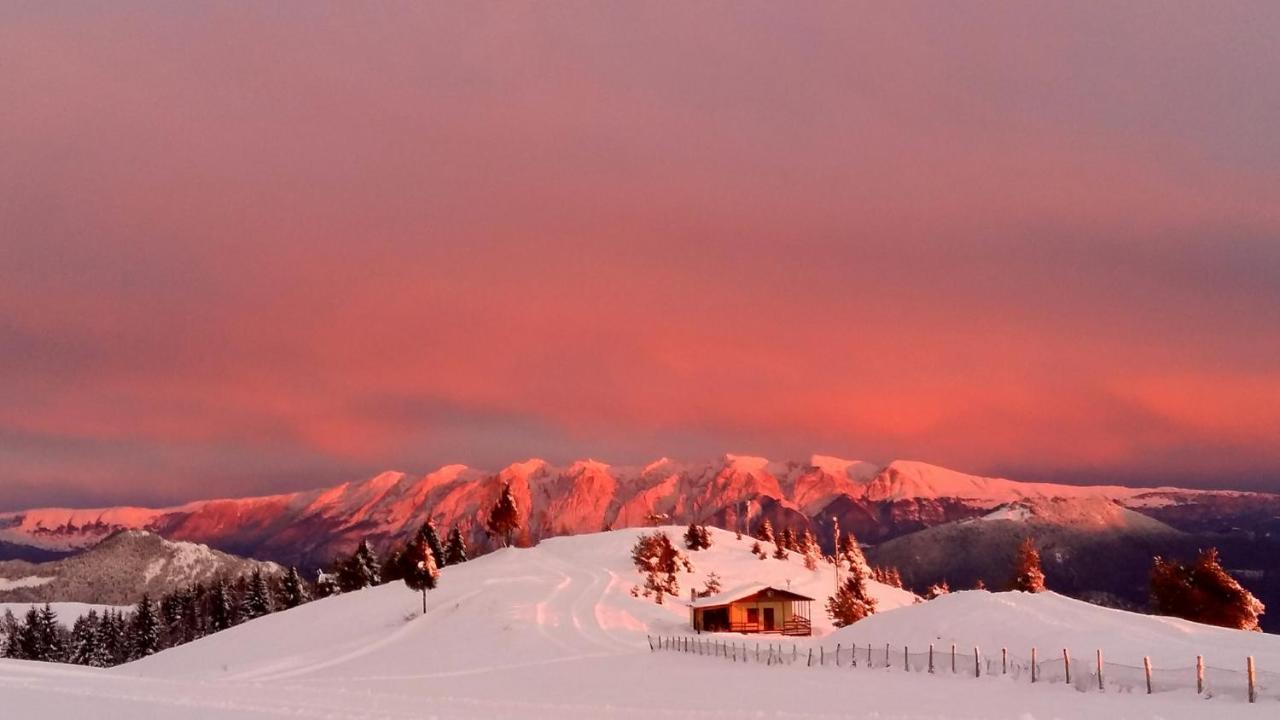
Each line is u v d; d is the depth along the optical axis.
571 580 150.12
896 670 59.25
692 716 41.44
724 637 99.50
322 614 131.50
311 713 39.19
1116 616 67.69
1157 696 42.81
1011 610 69.50
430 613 121.69
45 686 46.28
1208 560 104.38
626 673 68.62
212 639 124.88
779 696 50.22
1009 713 41.19
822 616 140.12
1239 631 64.62
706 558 182.62
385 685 63.94
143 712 38.00
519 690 59.00
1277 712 37.62
